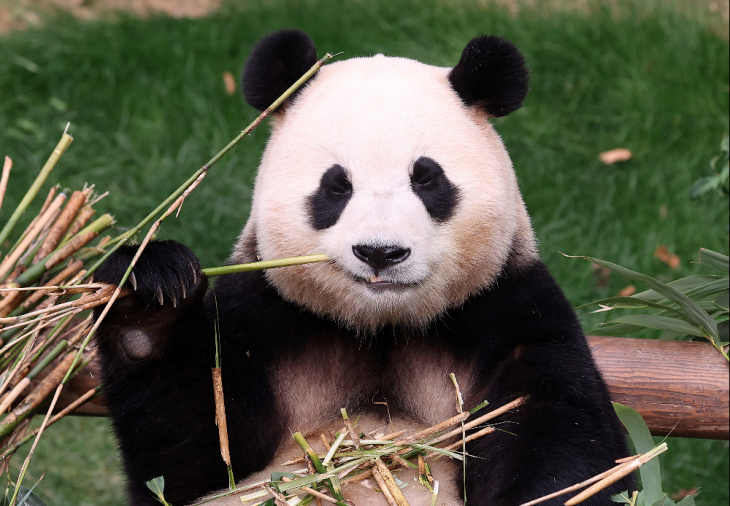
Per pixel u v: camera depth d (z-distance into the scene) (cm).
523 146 1398
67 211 721
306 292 650
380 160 607
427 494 627
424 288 627
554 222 1269
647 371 735
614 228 1262
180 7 1797
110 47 1569
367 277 595
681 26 1556
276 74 678
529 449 614
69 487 1054
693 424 738
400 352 698
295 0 1664
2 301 666
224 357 645
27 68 1538
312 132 629
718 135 1394
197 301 607
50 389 679
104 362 610
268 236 639
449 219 621
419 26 1602
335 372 700
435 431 633
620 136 1412
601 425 629
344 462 622
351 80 650
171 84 1508
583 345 670
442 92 657
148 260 578
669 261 1198
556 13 1614
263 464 668
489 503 606
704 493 983
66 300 694
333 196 615
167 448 632
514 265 677
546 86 1495
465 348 691
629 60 1516
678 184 1316
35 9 1764
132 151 1419
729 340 801
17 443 673
